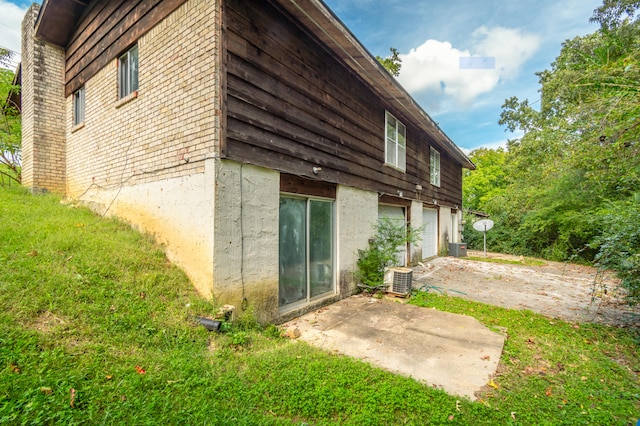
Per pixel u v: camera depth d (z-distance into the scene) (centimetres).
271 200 462
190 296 377
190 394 231
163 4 457
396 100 802
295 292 532
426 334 427
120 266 383
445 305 584
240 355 313
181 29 427
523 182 1703
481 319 502
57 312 281
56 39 715
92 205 616
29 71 719
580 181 1209
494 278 885
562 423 241
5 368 210
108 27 579
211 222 375
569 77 1283
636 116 390
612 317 527
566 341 414
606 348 395
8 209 520
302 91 530
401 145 955
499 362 346
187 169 412
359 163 712
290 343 370
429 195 1199
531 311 554
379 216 850
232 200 399
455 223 1614
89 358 241
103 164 594
